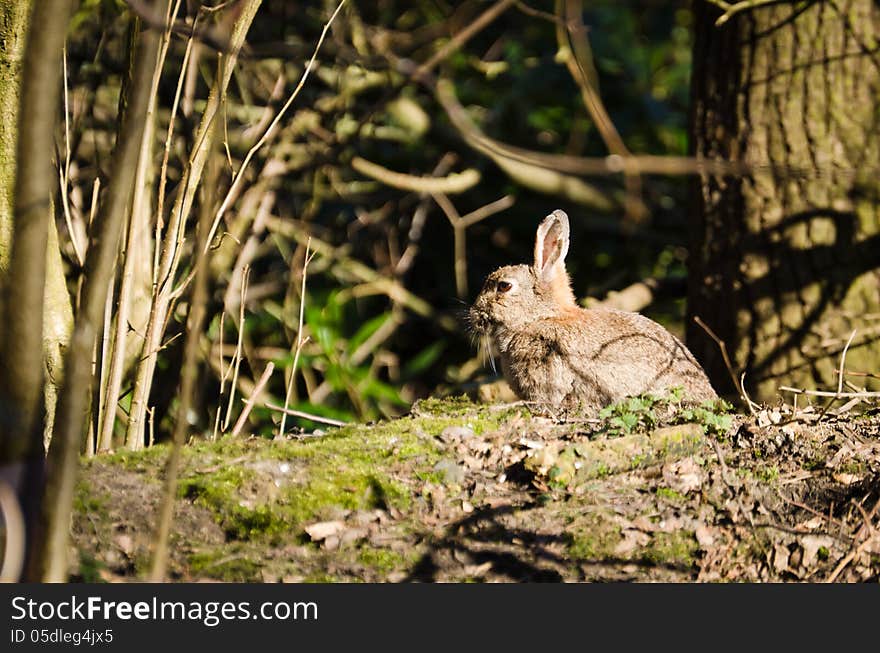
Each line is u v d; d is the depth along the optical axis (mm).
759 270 12602
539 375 11672
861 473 8688
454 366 17672
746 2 12320
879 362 12133
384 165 17969
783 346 12461
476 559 7824
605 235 18734
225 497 8102
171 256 9352
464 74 18969
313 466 8594
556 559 7840
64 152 10875
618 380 11250
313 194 16141
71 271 10883
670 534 8094
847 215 12266
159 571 5852
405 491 8406
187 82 10844
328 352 14547
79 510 7824
